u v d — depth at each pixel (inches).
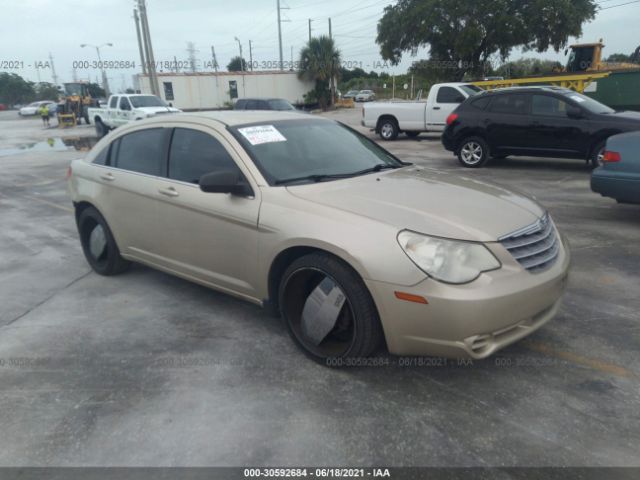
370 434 104.5
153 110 838.5
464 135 438.9
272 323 155.6
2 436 107.7
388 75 2449.6
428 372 125.8
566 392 116.0
